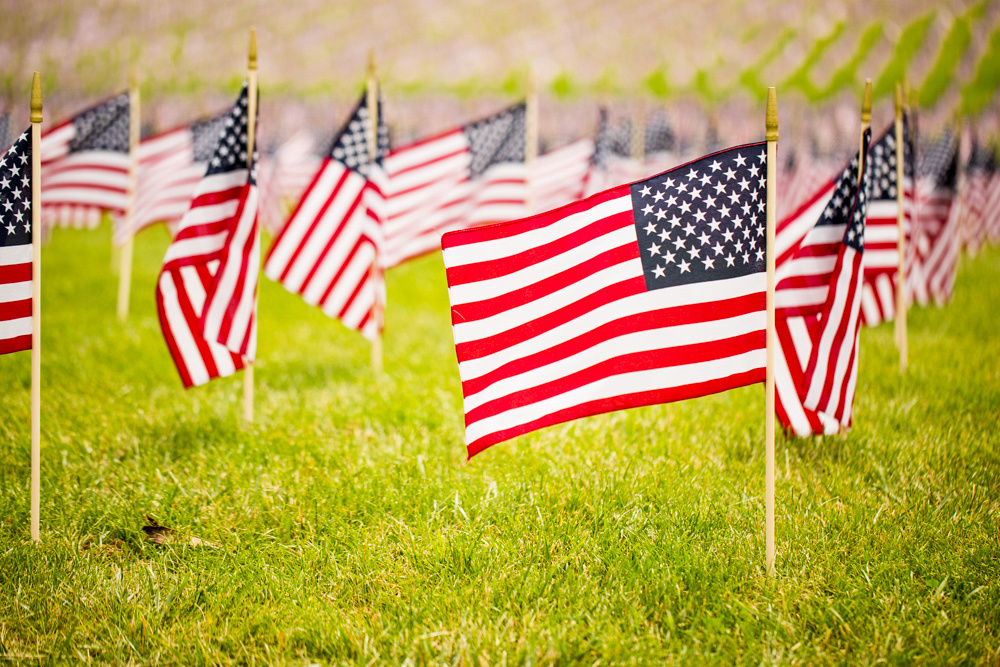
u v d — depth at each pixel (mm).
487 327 4551
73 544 4758
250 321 6438
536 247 4512
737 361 4480
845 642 3943
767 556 4426
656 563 4441
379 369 8375
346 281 8047
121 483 5582
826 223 5633
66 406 7090
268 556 4727
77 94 38094
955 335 9719
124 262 10688
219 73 50344
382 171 8367
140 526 5016
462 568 4480
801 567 4496
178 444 6285
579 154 12508
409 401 7180
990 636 3912
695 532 4836
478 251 4516
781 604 4164
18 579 4387
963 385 7465
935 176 12375
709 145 26734
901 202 8031
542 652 3838
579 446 6102
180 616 4203
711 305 4469
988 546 4637
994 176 16203
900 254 8078
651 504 5074
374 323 8203
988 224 16328
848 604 4164
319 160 19734
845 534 4836
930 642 3850
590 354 4551
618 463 5781
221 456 5949
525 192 10367
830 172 16094
